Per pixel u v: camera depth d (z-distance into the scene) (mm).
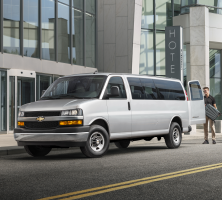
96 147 10711
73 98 10875
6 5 20406
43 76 22812
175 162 9586
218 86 36000
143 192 6230
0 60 19703
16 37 20906
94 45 27656
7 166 9133
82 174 7871
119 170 8352
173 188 6535
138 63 30031
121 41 29703
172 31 22484
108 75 11328
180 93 14008
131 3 29438
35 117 10430
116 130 11156
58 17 23906
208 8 31078
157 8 32875
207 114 15359
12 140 16094
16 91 20562
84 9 26328
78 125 10133
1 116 20109
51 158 10820
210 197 5922
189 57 31250
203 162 9586
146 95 12352
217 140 17531
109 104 10969
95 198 5828
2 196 5992
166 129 13070
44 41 22781
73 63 25344
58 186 6691
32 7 21953
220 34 31594
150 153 11820
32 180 7258
